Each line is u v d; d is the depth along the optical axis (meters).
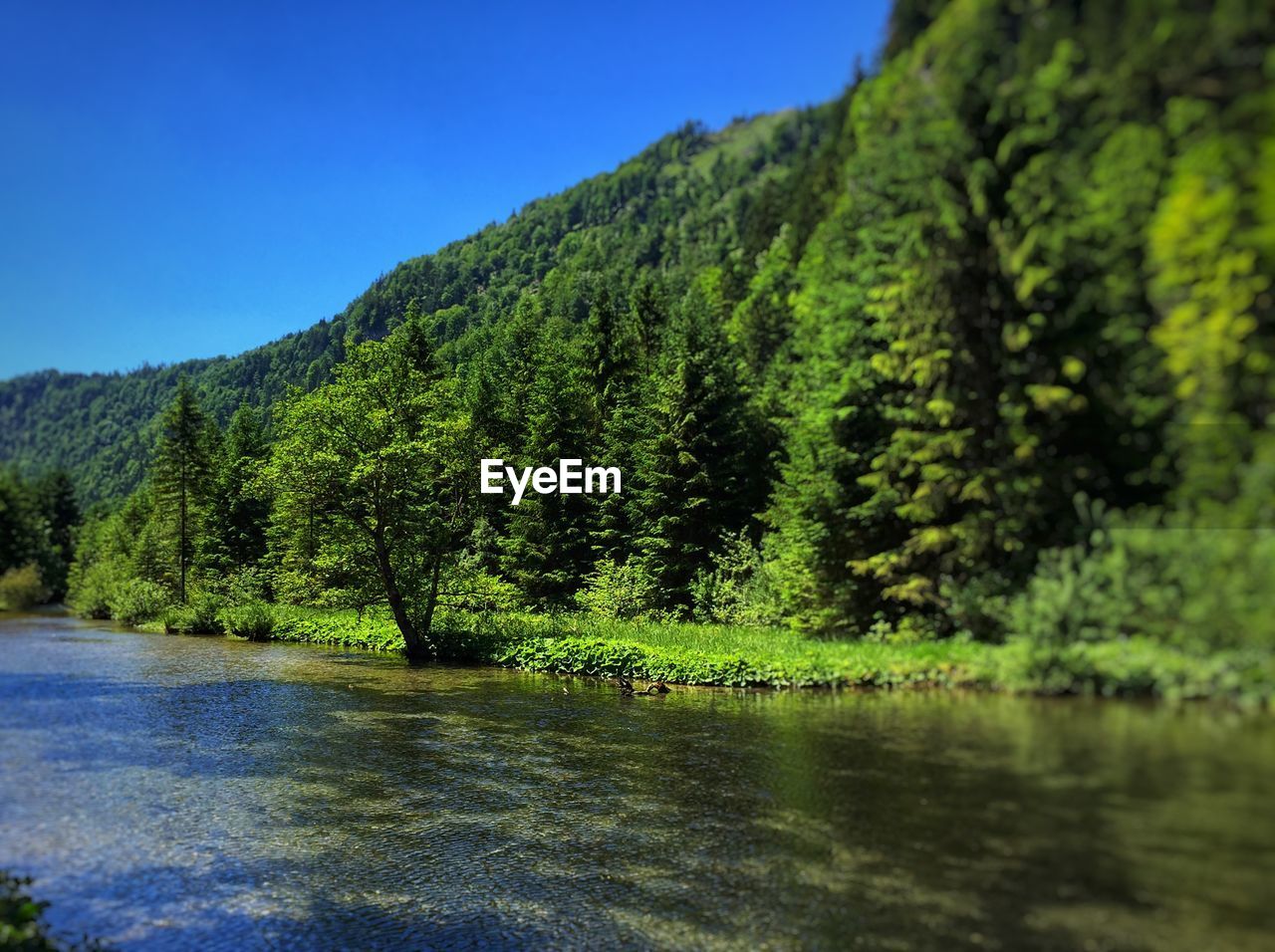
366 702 14.26
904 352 8.32
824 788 6.81
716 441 24.86
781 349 25.83
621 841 6.91
